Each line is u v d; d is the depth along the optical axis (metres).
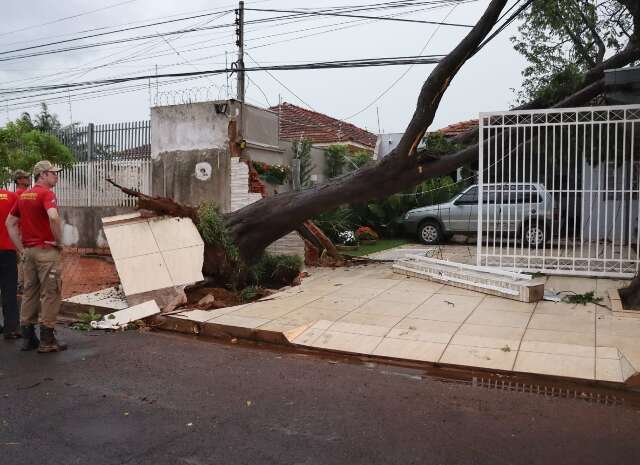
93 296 9.41
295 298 8.93
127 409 4.94
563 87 10.61
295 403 5.06
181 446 4.20
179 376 5.84
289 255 11.19
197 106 14.13
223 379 5.74
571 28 10.93
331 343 6.81
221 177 13.91
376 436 4.36
